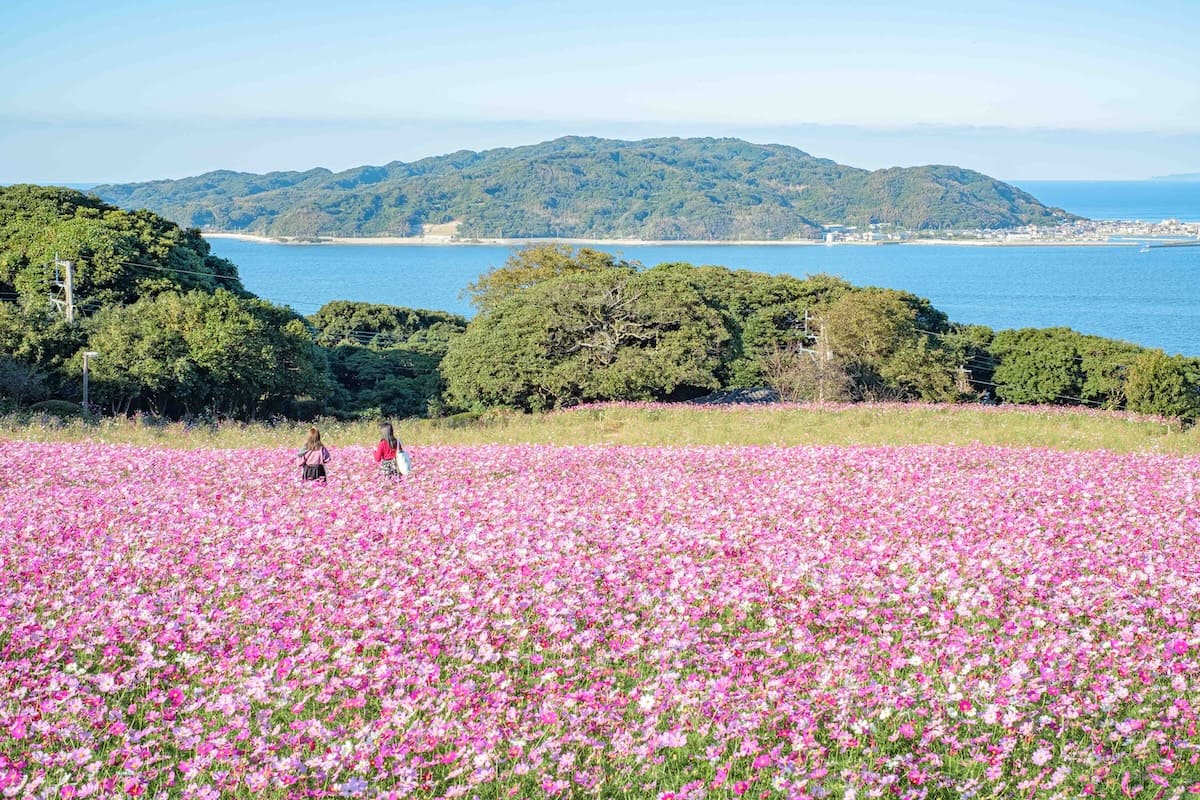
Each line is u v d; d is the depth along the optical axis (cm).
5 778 729
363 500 1727
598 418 4162
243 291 8894
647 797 776
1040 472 2108
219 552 1337
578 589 1193
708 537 1438
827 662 988
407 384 7756
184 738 818
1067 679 921
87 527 1481
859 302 6944
